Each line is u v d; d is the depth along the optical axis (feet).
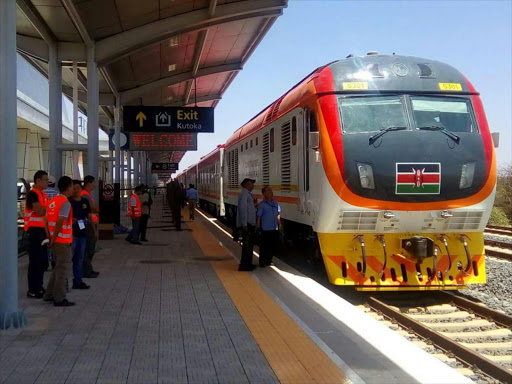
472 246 30.01
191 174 150.61
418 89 29.94
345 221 28.89
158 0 43.62
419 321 26.61
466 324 25.96
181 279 31.71
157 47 58.23
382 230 29.27
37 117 96.37
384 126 28.91
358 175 28.35
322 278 35.14
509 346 22.75
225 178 73.26
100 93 73.87
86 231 28.94
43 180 26.45
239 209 34.91
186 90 92.63
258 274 33.47
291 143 36.04
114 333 20.01
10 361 16.70
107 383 14.89
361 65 30.48
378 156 28.40
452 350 21.43
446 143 28.89
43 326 20.90
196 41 60.85
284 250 47.88
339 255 29.37
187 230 66.54
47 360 16.81
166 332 20.20
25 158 102.99
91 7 42.01
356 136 28.60
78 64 50.24
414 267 29.45
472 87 30.89
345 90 29.60
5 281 20.43
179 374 15.66
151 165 186.09
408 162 28.48
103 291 28.04
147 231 64.95
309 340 19.12
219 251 45.14
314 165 30.37
